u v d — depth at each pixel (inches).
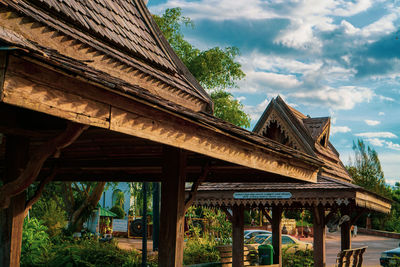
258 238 878.4
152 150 253.6
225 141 210.7
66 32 224.8
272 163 262.7
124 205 1844.2
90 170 354.0
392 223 2050.9
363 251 542.3
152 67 306.7
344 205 526.9
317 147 619.2
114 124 139.6
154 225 764.0
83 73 119.9
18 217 214.5
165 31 1099.3
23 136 207.8
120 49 278.8
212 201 514.0
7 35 118.7
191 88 335.0
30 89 110.3
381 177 2130.9
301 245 796.6
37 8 225.6
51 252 529.0
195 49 1131.9
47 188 1008.9
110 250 555.5
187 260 546.0
